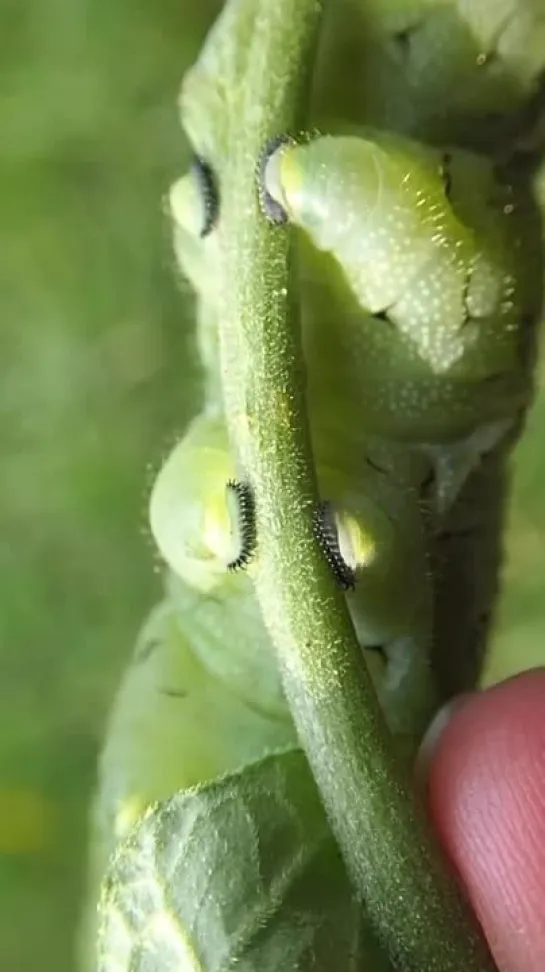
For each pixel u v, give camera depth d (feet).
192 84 0.20
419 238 0.19
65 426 0.46
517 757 0.21
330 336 0.19
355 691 0.18
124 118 0.46
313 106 0.19
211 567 0.20
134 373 0.45
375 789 0.19
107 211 0.46
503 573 0.22
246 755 0.22
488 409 0.20
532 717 0.21
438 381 0.19
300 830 0.20
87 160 0.46
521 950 0.20
